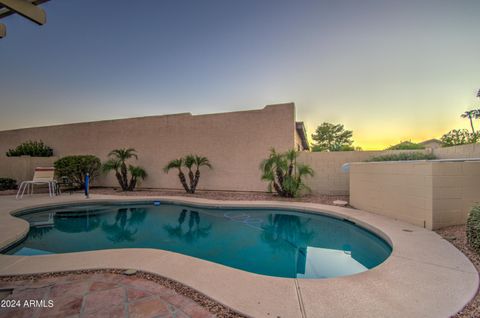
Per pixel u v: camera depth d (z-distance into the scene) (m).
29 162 13.12
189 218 7.45
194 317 2.05
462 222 4.88
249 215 7.61
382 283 2.68
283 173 9.91
